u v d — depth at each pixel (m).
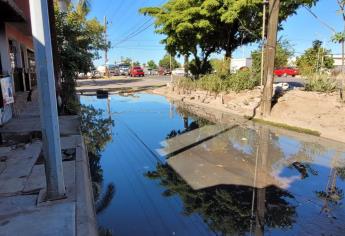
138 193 4.85
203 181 5.24
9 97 7.42
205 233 3.70
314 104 10.14
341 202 4.42
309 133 8.34
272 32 9.93
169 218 4.07
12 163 5.13
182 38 18.36
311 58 21.75
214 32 17.95
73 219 3.39
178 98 17.58
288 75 31.81
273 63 10.16
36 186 4.23
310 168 5.78
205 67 19.92
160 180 5.36
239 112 11.73
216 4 15.41
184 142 7.82
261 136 8.21
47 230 3.18
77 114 10.10
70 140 6.63
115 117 11.73
